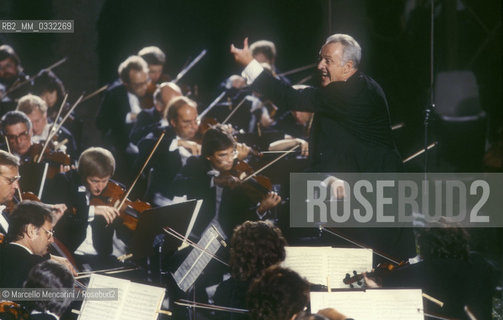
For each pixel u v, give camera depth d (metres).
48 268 14.04
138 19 39.03
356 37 38.81
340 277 16.42
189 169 22.95
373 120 19.39
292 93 19.25
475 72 38.59
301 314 11.62
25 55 37.28
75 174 25.16
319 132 19.62
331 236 19.69
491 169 30.11
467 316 15.49
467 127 34.78
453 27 36.44
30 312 13.87
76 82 38.06
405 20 38.12
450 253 15.84
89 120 38.09
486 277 15.86
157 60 34.44
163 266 20.05
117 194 22.25
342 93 19.02
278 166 24.48
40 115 27.97
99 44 38.66
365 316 14.53
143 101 33.75
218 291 15.28
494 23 38.19
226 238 21.25
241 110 33.22
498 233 26.39
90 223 20.86
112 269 19.64
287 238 21.00
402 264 16.52
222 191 22.33
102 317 14.86
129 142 33.22
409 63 37.56
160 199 23.83
